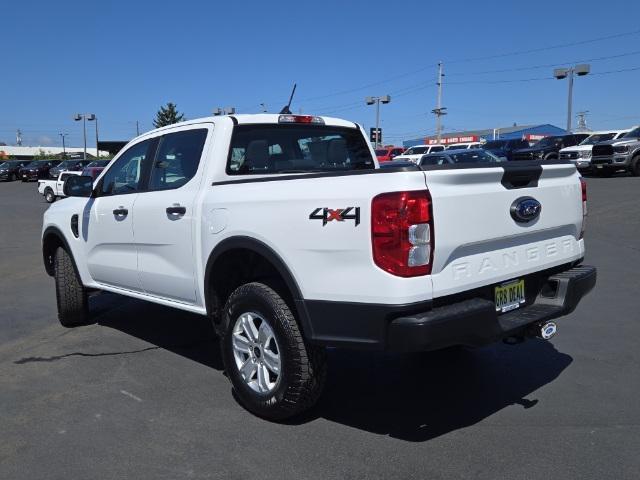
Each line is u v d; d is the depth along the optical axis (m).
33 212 22.11
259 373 3.99
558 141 28.11
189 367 5.12
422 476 3.27
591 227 12.01
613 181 21.31
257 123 4.76
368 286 3.30
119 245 5.35
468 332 3.35
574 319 6.07
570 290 4.03
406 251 3.21
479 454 3.49
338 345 3.47
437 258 3.32
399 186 3.22
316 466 3.41
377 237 3.25
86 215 5.79
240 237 3.95
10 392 4.62
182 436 3.82
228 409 4.22
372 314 3.30
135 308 7.21
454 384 4.58
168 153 4.94
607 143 22.92
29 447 3.72
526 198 3.83
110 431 3.91
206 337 6.00
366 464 3.42
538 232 3.98
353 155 5.57
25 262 11.01
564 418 3.92
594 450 3.49
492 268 3.66
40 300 7.89
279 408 3.84
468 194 3.48
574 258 4.34
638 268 8.28
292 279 3.64
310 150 5.18
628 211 13.79
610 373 4.66
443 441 3.67
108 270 5.57
